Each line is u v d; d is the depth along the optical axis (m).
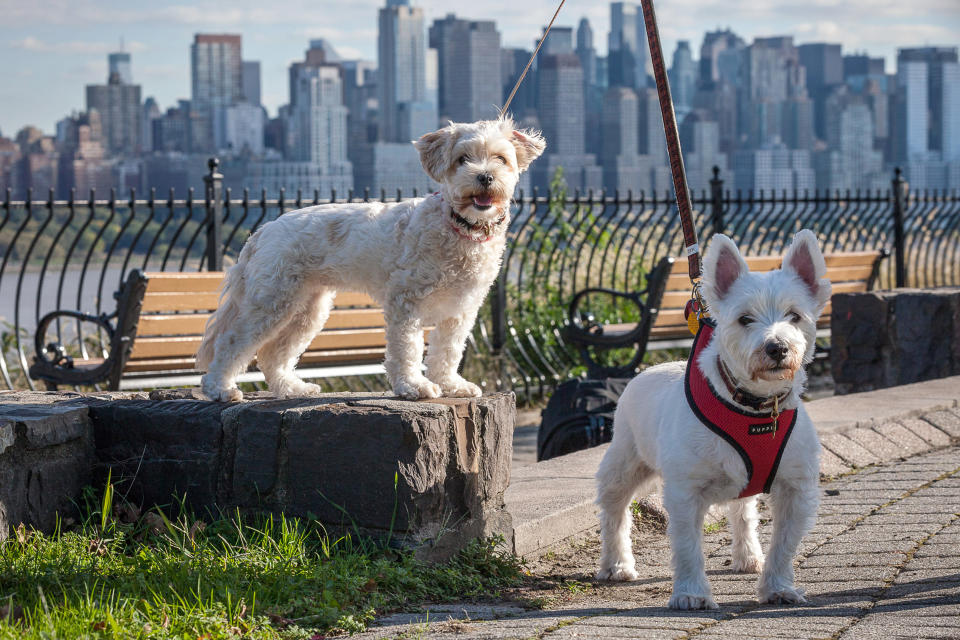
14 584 3.36
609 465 4.04
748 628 2.97
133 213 7.68
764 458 3.35
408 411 3.82
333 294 4.52
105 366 6.02
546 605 3.62
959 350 8.16
